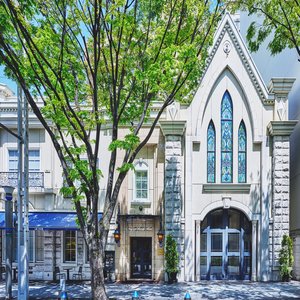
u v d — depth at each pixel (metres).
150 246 21.94
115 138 13.24
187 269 20.84
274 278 20.88
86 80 16.44
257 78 21.83
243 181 21.72
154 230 21.69
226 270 21.48
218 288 18.69
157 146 21.98
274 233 20.94
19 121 16.64
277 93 21.64
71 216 21.69
